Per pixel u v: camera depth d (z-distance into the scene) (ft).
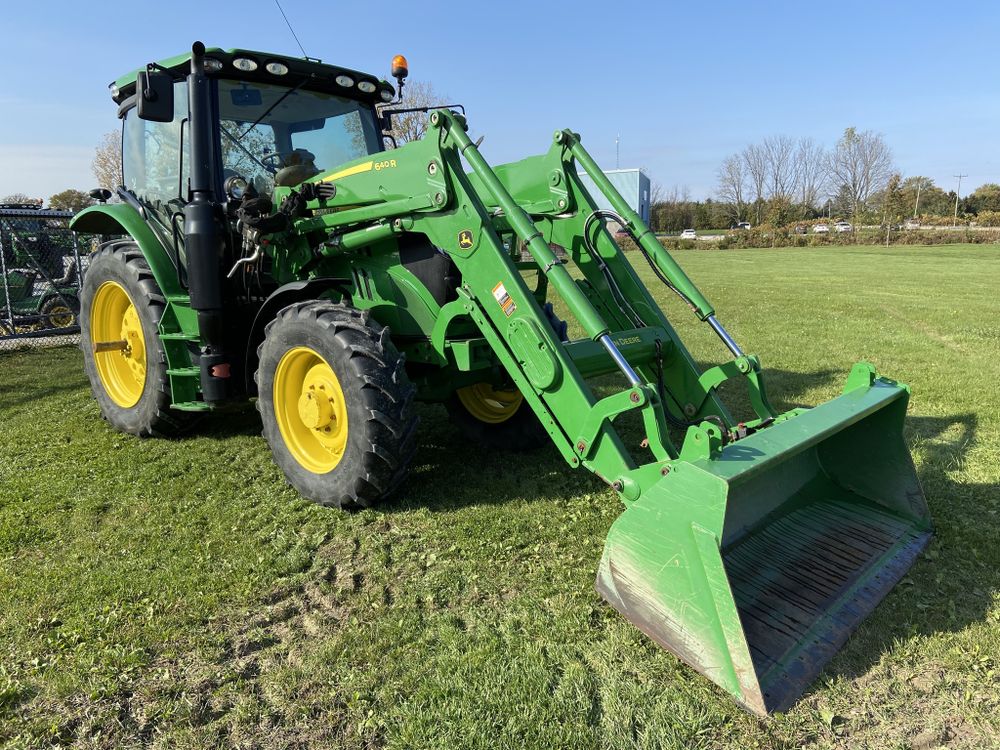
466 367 11.72
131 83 15.83
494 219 13.30
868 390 10.62
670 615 7.82
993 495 12.50
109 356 17.30
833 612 8.69
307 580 9.92
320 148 15.71
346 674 7.86
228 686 7.72
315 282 12.30
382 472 11.34
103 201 17.35
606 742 6.86
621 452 9.43
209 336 13.61
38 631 8.68
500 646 8.34
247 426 17.30
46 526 11.59
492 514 11.98
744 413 18.69
